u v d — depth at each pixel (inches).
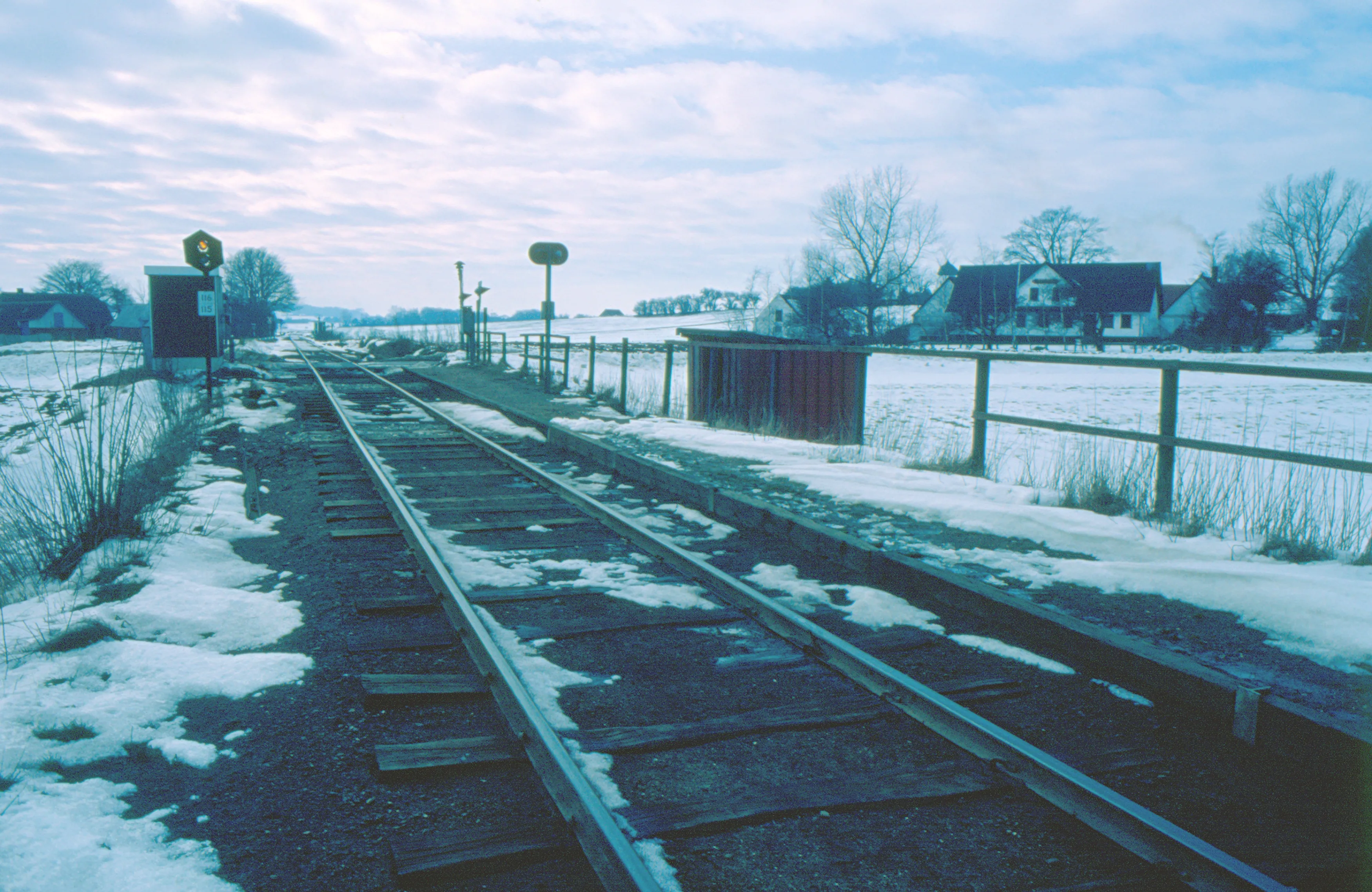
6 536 251.1
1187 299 3639.3
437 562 239.9
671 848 116.1
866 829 121.5
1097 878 110.3
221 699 161.9
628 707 160.1
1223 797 130.2
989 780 133.9
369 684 163.9
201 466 399.5
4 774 130.0
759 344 561.9
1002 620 200.5
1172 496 286.8
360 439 498.3
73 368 1083.9
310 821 122.0
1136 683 168.4
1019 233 3794.3
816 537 264.4
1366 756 128.7
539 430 554.9
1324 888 109.6
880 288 3031.5
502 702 156.9
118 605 199.8
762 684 172.2
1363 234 2849.4
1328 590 197.5
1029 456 456.1
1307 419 858.1
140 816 122.6
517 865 112.7
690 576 243.0
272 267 5792.3
